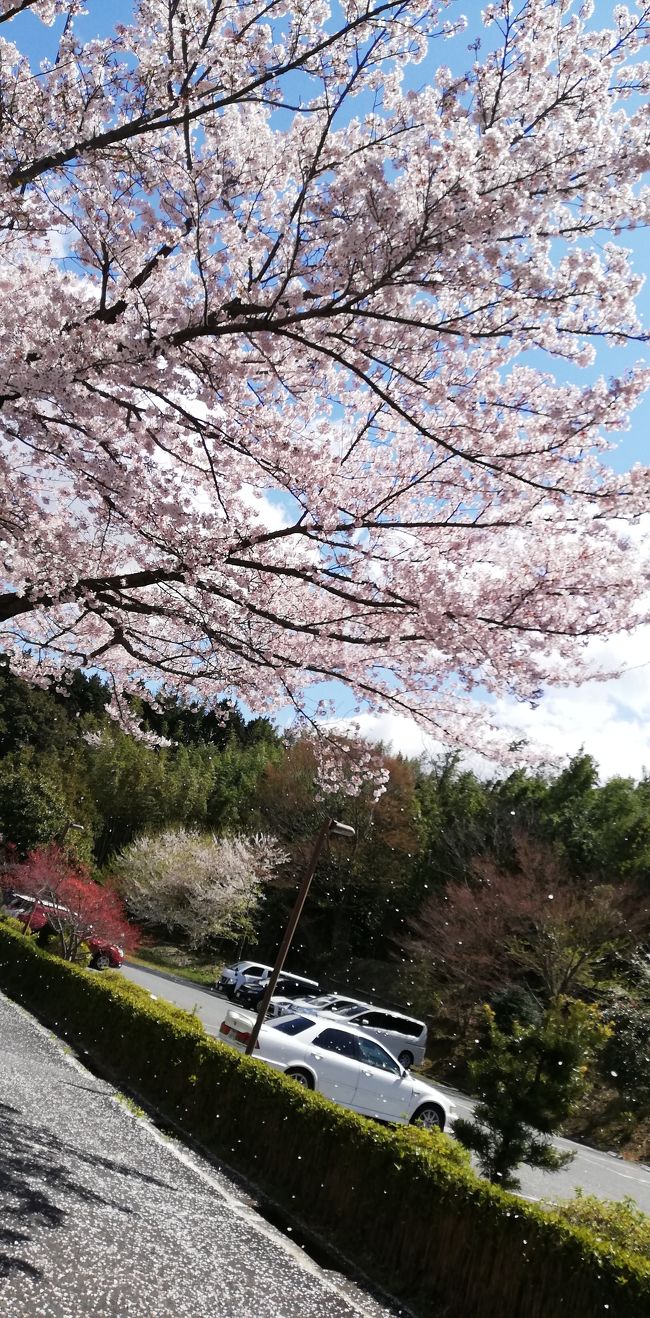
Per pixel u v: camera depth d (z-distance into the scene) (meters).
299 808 37.38
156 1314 4.09
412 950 29.34
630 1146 19.16
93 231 6.05
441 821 35.09
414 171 5.04
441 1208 6.27
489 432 6.01
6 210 5.78
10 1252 4.21
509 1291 5.61
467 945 25.11
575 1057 7.79
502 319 5.41
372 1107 12.51
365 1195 6.88
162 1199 6.16
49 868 19.75
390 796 35.12
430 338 5.59
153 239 5.92
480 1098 8.05
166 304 5.88
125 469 6.25
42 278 7.45
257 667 7.80
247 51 5.38
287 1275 5.41
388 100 5.51
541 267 4.98
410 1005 28.27
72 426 6.05
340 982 33.16
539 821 31.72
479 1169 8.28
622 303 5.14
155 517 6.57
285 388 6.72
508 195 4.74
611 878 28.00
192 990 26.20
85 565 7.86
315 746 8.03
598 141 4.81
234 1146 8.43
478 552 6.63
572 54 4.81
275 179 5.85
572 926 23.45
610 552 5.89
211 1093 9.17
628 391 5.45
